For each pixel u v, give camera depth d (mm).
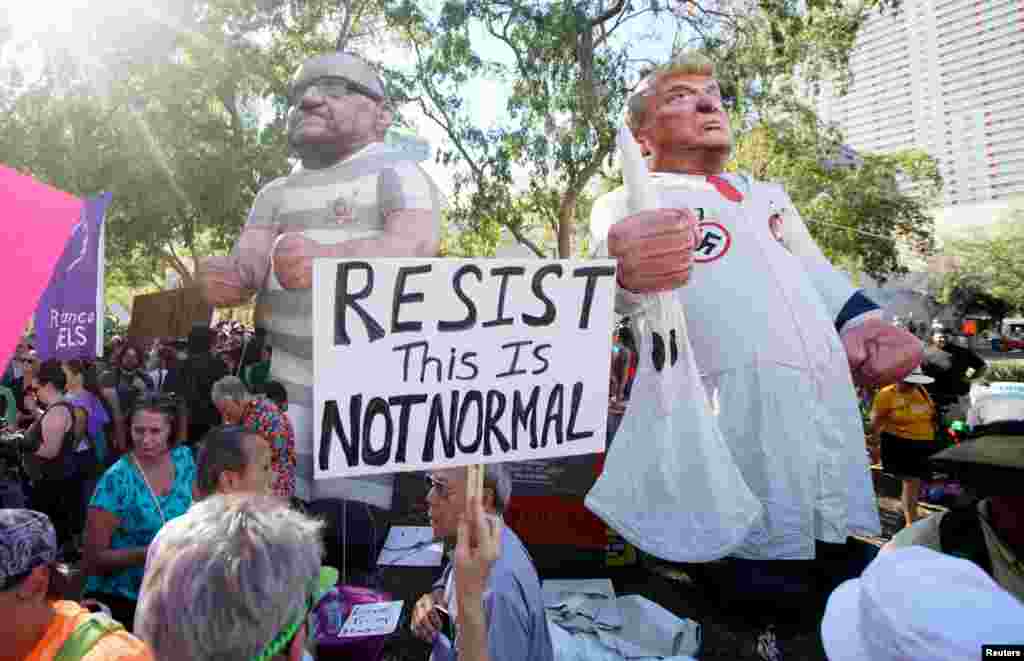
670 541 3826
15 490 3998
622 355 9367
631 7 12891
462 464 2117
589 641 3439
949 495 6684
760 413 4055
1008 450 1560
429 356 2094
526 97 13102
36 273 1727
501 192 13789
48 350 5191
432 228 5402
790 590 4039
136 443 3096
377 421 2039
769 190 4809
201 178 13359
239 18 13469
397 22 14203
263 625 1328
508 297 2178
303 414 5277
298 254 4719
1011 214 42906
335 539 5113
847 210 22703
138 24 12680
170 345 10922
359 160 5652
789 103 16969
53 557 1636
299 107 5633
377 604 3389
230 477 2783
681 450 3873
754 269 4281
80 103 13211
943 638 1179
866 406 10227
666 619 3764
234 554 1355
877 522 4191
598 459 4887
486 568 1717
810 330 4199
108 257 17062
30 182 1789
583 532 4848
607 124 12789
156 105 13602
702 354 4215
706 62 4723
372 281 2043
